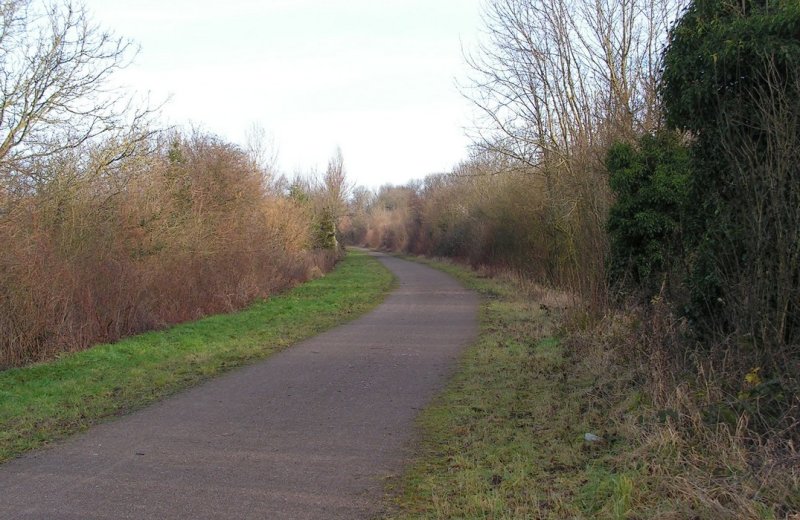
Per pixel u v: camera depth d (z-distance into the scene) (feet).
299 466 17.76
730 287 19.94
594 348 30.32
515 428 20.83
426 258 174.29
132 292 46.06
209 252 61.77
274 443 19.97
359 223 313.32
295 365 33.58
